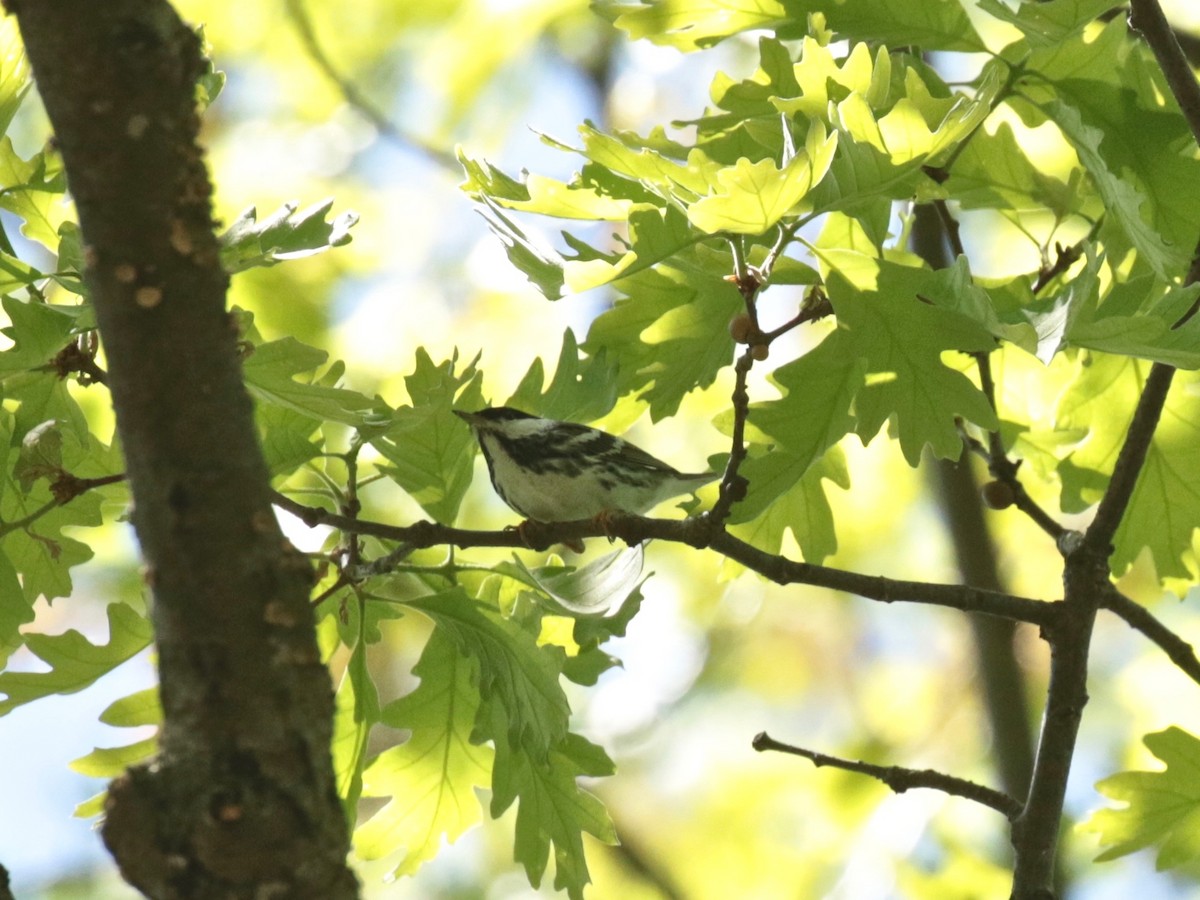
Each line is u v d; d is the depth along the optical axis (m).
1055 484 11.40
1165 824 9.49
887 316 7.80
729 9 9.17
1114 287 7.84
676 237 7.13
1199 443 9.87
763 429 8.01
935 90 8.68
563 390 8.99
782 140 7.87
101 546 17.14
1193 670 8.93
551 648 8.19
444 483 8.49
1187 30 14.31
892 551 19.97
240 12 19.52
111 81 5.07
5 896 5.60
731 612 21.17
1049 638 8.64
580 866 8.64
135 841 4.82
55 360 7.58
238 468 5.13
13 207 8.14
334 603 8.62
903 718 21.00
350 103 19.06
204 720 4.92
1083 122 8.43
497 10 18.33
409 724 8.85
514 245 7.62
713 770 21.69
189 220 5.16
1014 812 8.59
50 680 8.09
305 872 4.87
